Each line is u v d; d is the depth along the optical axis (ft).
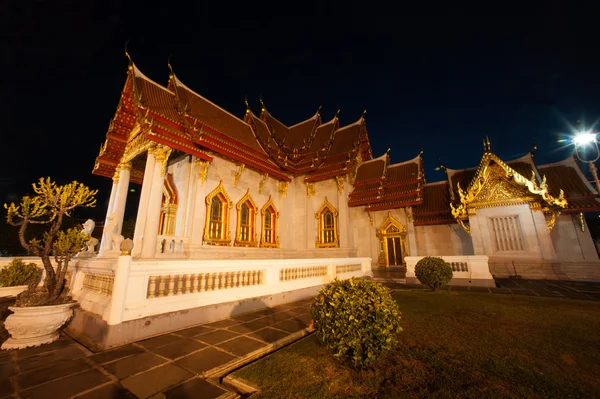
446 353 15.70
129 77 48.52
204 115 61.82
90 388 12.25
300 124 100.83
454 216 61.62
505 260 55.01
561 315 24.13
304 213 76.64
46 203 21.61
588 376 12.83
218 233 54.54
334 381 12.52
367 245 75.51
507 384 12.06
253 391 11.89
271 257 63.77
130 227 121.29
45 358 15.67
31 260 41.29
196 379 13.14
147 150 49.32
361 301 13.33
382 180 75.15
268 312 26.81
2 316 25.46
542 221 53.36
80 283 25.05
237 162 60.85
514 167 66.39
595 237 82.33
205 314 23.04
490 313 25.03
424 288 42.37
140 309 19.17
